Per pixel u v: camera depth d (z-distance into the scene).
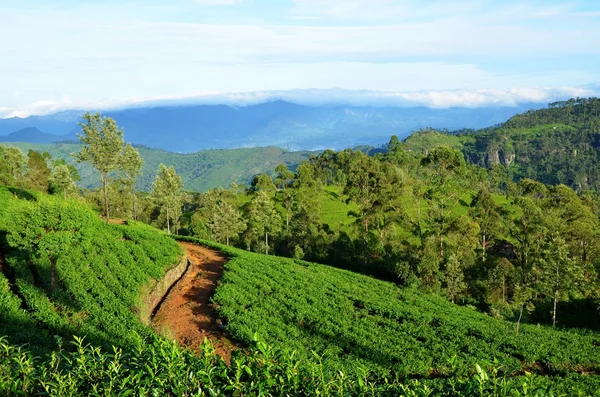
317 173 146.50
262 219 79.62
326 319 38.22
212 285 45.84
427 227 74.50
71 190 84.75
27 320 26.03
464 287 56.75
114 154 55.97
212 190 120.31
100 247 44.50
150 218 115.25
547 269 50.94
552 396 9.80
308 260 76.25
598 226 63.88
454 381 11.24
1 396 10.29
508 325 44.28
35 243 30.25
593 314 53.84
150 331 29.12
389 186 77.19
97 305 31.67
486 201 69.62
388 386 11.82
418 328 38.97
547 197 68.75
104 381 10.85
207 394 10.57
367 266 69.69
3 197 56.16
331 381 10.48
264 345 10.73
